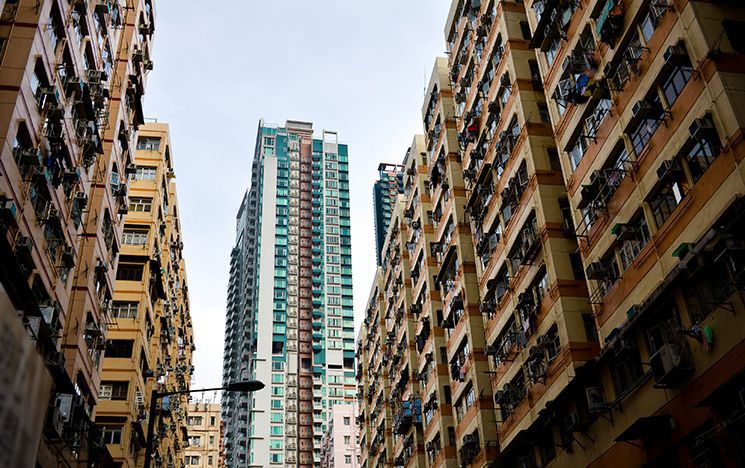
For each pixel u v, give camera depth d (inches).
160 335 1980.8
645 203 802.8
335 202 6697.8
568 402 926.4
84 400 1189.7
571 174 997.8
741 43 720.3
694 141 720.3
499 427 1238.9
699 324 671.1
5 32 926.4
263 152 6653.5
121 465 1492.4
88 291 1246.9
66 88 1071.6
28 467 246.2
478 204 1393.9
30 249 895.1
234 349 6318.9
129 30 1529.3
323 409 5447.8
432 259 1828.2
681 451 690.2
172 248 2250.2
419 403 1824.6
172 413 2134.6
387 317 2358.5
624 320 839.7
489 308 1285.7
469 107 1508.4
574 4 1011.9
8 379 236.4
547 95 1088.8
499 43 1350.9
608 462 823.1
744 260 618.2
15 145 905.5
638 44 842.8
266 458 5078.7
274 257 6008.9
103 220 1342.3
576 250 1059.9
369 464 2492.6
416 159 2015.3
